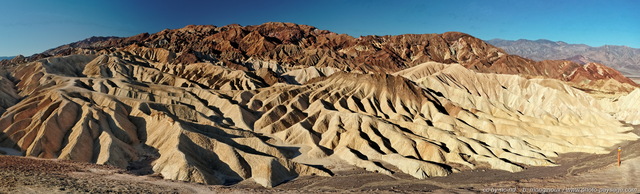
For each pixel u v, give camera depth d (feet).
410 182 205.26
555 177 196.34
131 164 224.53
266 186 201.05
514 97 432.66
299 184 204.23
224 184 203.51
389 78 393.29
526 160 245.45
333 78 422.41
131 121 280.92
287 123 316.19
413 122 334.03
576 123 362.33
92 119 256.32
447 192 166.91
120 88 358.23
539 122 349.61
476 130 315.99
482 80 466.29
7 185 110.83
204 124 288.10
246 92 384.27
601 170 199.72
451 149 269.23
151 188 139.54
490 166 239.71
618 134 305.73
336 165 240.73
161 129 258.98
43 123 247.50
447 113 361.92
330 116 312.50
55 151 234.38
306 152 263.49
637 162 204.03
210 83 484.74
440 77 448.65
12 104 328.29
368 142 268.82
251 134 278.87
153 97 349.20
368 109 358.84
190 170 202.39
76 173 149.28
